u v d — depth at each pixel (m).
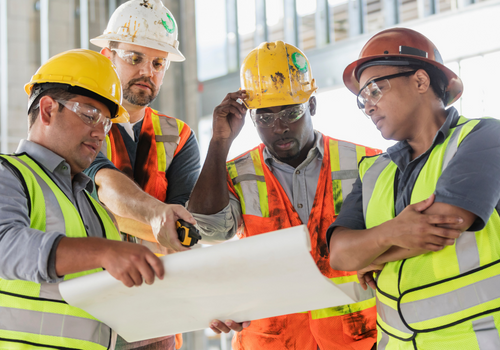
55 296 1.58
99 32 7.67
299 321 2.37
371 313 2.37
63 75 1.79
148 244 2.79
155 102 7.29
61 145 1.77
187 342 6.60
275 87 2.44
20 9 7.39
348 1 5.88
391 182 1.80
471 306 1.47
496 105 4.66
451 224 1.46
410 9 5.63
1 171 1.56
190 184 2.96
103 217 1.95
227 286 1.46
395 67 1.74
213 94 6.96
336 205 2.49
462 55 4.89
